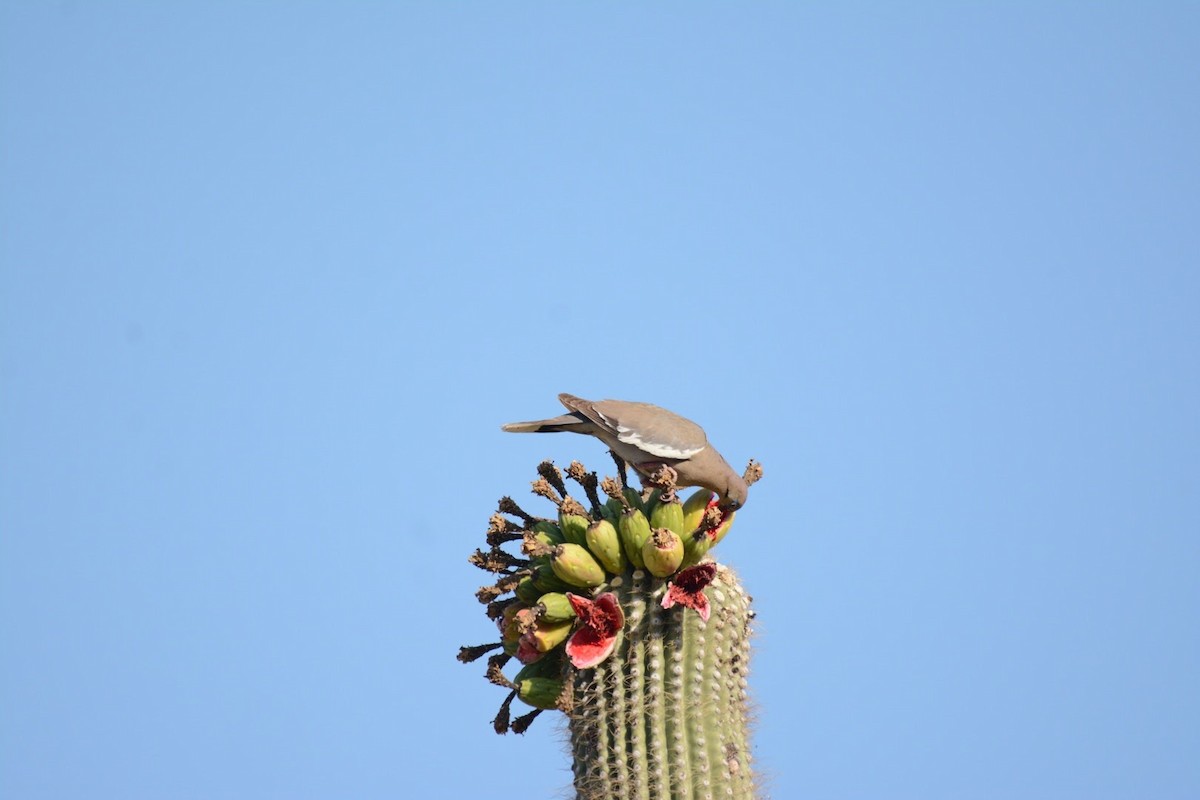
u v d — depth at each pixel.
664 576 13.48
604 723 13.29
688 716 13.25
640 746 13.13
